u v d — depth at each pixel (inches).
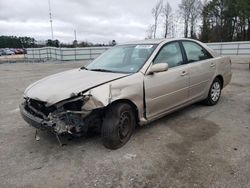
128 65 158.2
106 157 129.2
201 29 1844.2
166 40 173.9
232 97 245.3
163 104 160.1
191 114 193.8
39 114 131.4
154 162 123.1
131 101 140.3
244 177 108.1
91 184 107.2
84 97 122.6
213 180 106.9
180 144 142.3
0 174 117.3
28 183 109.8
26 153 137.6
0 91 330.6
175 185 104.7
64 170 118.9
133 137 152.5
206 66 196.5
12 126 182.1
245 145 138.7
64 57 1124.5
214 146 138.6
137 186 104.9
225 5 1701.5
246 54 882.8
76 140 150.3
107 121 132.5
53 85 139.2
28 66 828.6
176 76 165.9
